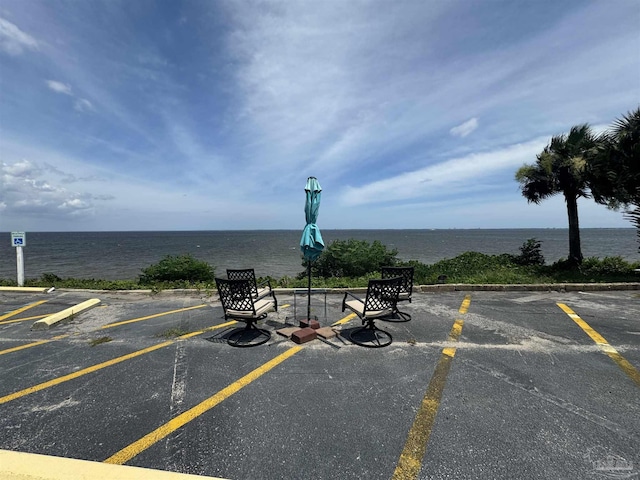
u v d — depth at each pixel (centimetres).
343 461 242
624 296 775
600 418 295
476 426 284
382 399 330
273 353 451
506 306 691
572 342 483
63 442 265
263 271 2042
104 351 462
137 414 306
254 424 289
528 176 1256
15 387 359
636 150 924
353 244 1170
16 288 872
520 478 224
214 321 604
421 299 757
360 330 542
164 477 213
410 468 234
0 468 221
